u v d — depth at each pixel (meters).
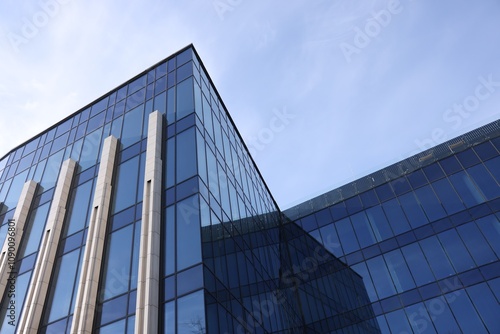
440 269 26.81
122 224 20.23
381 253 30.03
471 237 27.02
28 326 18.03
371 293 28.30
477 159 30.38
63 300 18.94
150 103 26.59
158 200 19.50
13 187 30.08
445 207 29.48
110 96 30.73
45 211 25.30
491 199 27.84
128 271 17.84
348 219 33.66
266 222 31.19
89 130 29.11
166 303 15.73
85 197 23.78
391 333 25.88
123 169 23.36
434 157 32.56
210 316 14.94
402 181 33.00
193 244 17.06
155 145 22.00
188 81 25.53
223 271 18.11
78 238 21.55
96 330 16.55
